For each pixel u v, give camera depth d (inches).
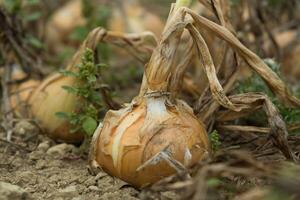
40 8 48.9
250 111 30.5
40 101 33.3
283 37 44.7
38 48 42.8
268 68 29.3
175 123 27.7
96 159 28.7
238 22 38.2
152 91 28.0
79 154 31.9
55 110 32.7
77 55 32.9
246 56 29.3
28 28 44.9
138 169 27.4
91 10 44.8
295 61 43.5
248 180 27.3
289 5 44.9
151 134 27.4
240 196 25.6
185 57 30.1
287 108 32.0
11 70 39.0
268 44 42.7
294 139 30.1
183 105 29.0
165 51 28.0
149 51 34.3
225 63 31.5
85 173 29.8
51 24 51.7
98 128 28.6
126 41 34.1
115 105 32.7
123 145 27.6
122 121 28.0
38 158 31.5
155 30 49.8
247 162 25.0
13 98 36.8
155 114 27.8
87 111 31.2
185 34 37.1
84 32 42.4
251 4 39.4
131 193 27.8
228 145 31.8
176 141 27.4
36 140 33.4
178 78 29.9
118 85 42.5
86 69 31.2
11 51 39.3
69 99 32.5
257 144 31.3
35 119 33.4
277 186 24.0
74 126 32.6
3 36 38.8
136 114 28.0
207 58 28.6
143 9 52.1
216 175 24.6
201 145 27.8
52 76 33.7
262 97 29.4
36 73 39.5
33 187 28.8
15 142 33.3
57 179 29.3
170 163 27.0
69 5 54.1
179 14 28.2
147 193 26.3
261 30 39.3
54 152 31.9
